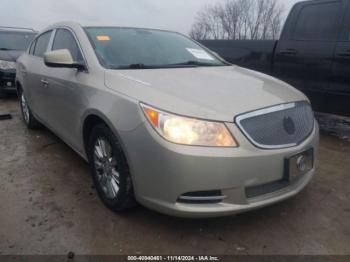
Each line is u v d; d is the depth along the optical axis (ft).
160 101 7.98
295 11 16.52
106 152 9.46
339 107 15.20
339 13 14.87
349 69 14.42
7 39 28.78
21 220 9.33
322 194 10.75
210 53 13.46
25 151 14.44
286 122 8.44
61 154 14.06
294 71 16.37
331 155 13.98
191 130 7.52
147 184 8.04
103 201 9.96
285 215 9.61
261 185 8.16
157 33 13.06
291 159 8.19
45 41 14.98
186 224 9.15
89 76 10.15
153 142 7.68
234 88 9.16
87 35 11.39
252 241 8.54
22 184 11.41
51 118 13.39
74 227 9.02
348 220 9.41
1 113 21.27
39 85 13.97
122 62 10.62
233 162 7.52
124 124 8.24
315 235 8.77
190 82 9.30
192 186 7.55
